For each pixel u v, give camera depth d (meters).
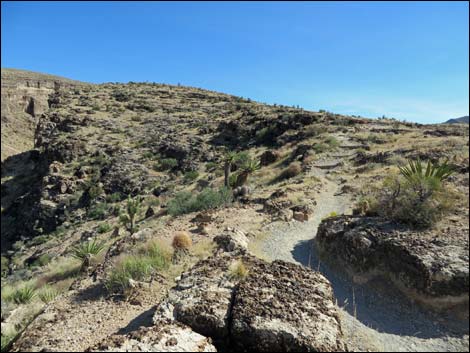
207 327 6.18
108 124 62.53
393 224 10.32
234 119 59.44
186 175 40.62
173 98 88.06
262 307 6.29
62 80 142.12
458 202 12.11
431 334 6.69
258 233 13.19
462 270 7.49
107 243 18.84
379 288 8.47
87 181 44.06
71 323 7.30
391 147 29.61
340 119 46.56
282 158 35.25
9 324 9.99
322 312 6.30
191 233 13.38
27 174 56.53
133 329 6.82
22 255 31.69
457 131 34.88
